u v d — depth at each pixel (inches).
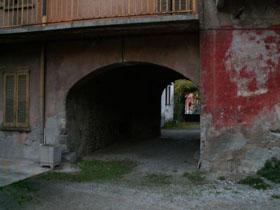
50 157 238.8
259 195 177.0
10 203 157.3
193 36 229.9
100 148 331.6
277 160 209.2
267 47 214.8
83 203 163.8
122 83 397.7
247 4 218.1
